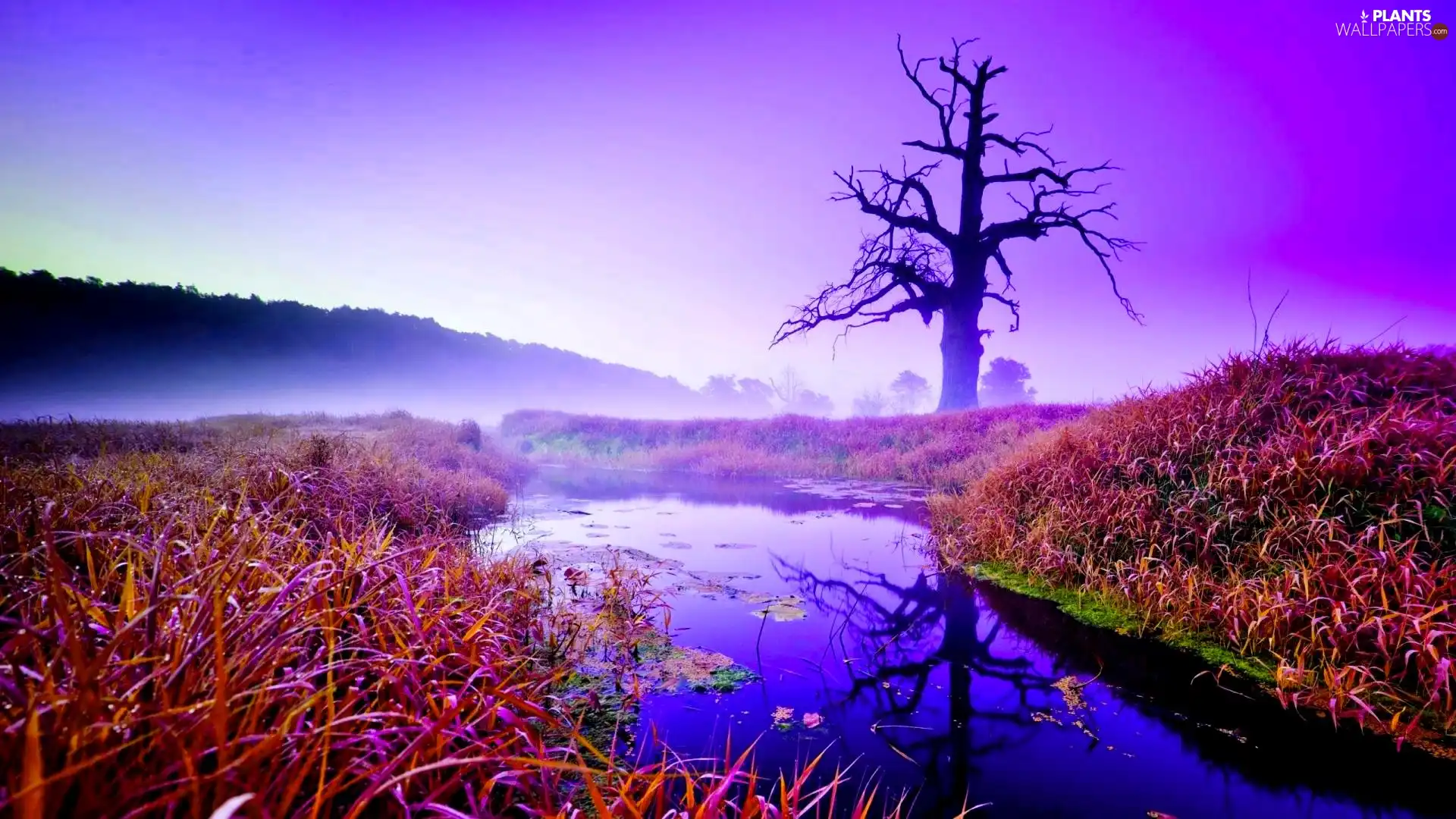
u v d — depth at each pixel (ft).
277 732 4.17
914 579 18.17
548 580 15.44
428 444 43.04
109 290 392.27
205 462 20.01
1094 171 90.99
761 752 8.55
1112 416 23.15
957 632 13.61
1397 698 9.75
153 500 12.26
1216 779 7.99
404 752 4.83
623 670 11.19
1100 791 7.72
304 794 4.97
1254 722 9.53
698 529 25.96
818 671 11.43
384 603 8.61
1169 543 15.51
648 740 8.76
